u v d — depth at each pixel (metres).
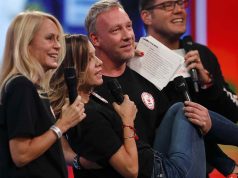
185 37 11.23
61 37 8.41
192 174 9.29
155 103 10.32
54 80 8.90
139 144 9.14
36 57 8.07
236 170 10.40
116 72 9.98
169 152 9.52
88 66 8.91
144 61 10.53
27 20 8.04
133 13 14.52
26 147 7.63
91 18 9.98
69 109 7.98
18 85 7.68
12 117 7.63
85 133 8.60
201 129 9.77
